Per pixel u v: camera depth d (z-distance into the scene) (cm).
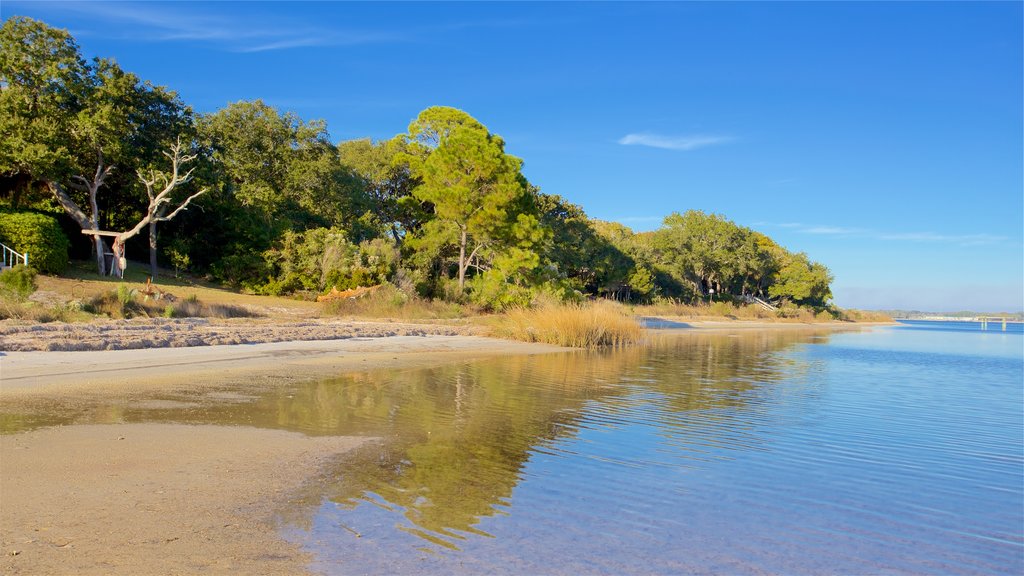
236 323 2178
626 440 800
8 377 1048
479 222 3244
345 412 904
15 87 2645
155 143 3188
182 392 1001
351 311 2827
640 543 462
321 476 588
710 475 652
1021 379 1683
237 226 3306
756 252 7600
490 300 3203
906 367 1991
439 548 434
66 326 1664
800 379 1562
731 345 2864
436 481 590
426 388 1172
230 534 438
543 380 1355
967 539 499
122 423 759
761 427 915
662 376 1519
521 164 3444
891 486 634
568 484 600
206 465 601
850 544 480
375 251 3281
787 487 619
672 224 7412
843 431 901
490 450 719
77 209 2866
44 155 2566
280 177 3738
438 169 3359
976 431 923
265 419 827
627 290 6144
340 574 385
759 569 427
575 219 5500
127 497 500
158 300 2302
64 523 439
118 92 2858
